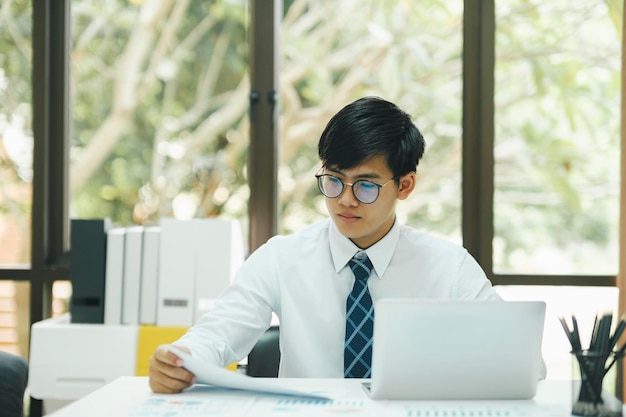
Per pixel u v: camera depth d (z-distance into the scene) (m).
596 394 1.45
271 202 3.40
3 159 3.46
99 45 3.60
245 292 2.04
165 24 3.68
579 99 3.35
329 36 3.55
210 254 2.93
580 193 3.35
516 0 3.35
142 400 1.58
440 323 1.55
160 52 3.67
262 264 2.10
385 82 3.51
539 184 3.35
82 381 2.89
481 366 1.57
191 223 2.94
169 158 3.64
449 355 1.56
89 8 3.58
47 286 3.40
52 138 3.44
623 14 2.95
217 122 3.62
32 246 3.38
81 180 3.58
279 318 2.10
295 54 3.54
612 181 3.34
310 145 3.56
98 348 2.88
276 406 1.53
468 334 1.55
